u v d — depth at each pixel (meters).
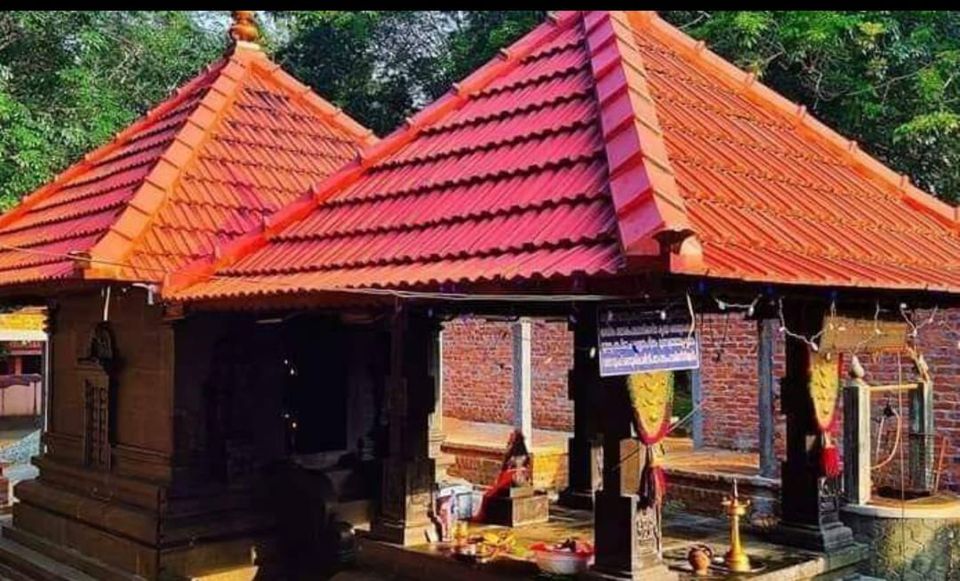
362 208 7.32
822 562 7.12
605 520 5.91
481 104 7.63
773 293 5.46
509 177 6.36
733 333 12.38
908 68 12.57
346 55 21.14
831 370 7.46
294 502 9.07
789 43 12.64
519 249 5.39
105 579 8.92
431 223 6.39
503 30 16.86
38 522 10.41
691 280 4.66
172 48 21.06
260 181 9.38
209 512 8.73
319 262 6.77
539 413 15.61
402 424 7.25
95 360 9.59
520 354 13.22
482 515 8.35
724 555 7.03
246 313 8.72
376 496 9.28
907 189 7.75
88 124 17.20
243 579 8.72
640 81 6.54
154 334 8.96
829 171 7.41
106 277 7.52
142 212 8.27
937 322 10.23
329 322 9.44
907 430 10.34
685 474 10.95
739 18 12.45
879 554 8.88
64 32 17.80
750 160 6.65
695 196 5.53
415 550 6.98
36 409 27.61
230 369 8.91
